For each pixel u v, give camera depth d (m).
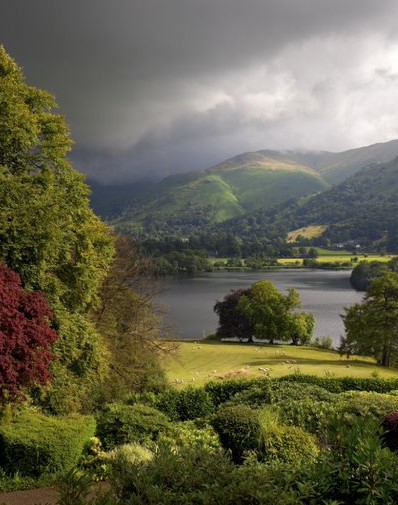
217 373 41.03
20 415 14.40
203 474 5.89
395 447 9.88
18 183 18.33
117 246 31.11
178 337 77.75
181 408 20.73
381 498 5.30
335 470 5.72
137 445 12.55
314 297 123.56
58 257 19.70
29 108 21.41
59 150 21.17
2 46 21.00
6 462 12.02
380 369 47.03
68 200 21.16
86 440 13.17
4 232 16.77
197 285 149.62
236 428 12.70
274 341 83.31
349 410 14.94
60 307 19.12
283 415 15.16
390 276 53.28
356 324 53.78
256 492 5.34
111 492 5.45
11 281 14.98
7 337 13.11
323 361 52.84
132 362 28.05
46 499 10.47
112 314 28.42
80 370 20.19
